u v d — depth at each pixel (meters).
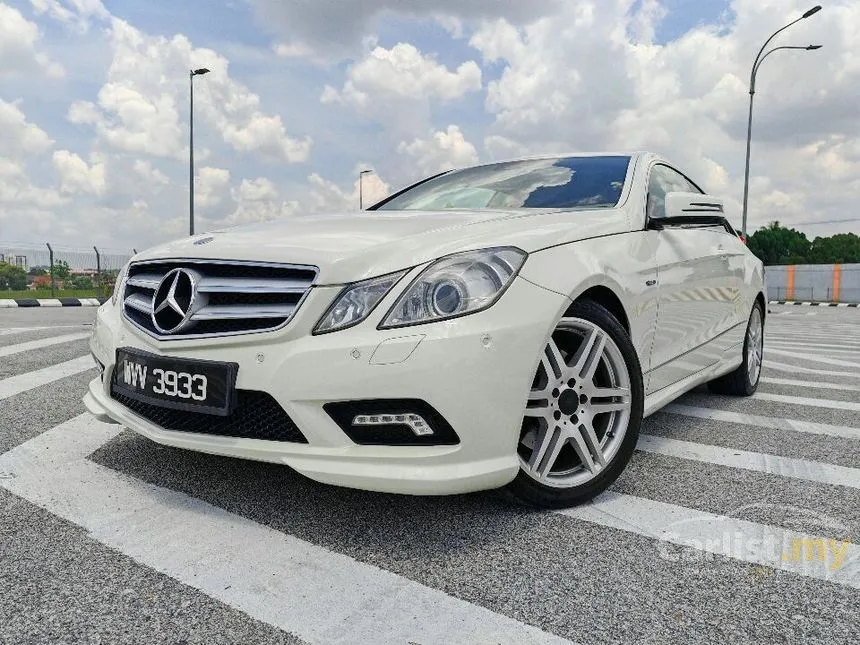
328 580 1.75
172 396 2.22
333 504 2.26
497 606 1.63
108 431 3.10
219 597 1.65
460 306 1.99
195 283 2.21
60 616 1.55
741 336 4.23
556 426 2.27
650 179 3.33
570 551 1.94
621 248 2.68
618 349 2.44
